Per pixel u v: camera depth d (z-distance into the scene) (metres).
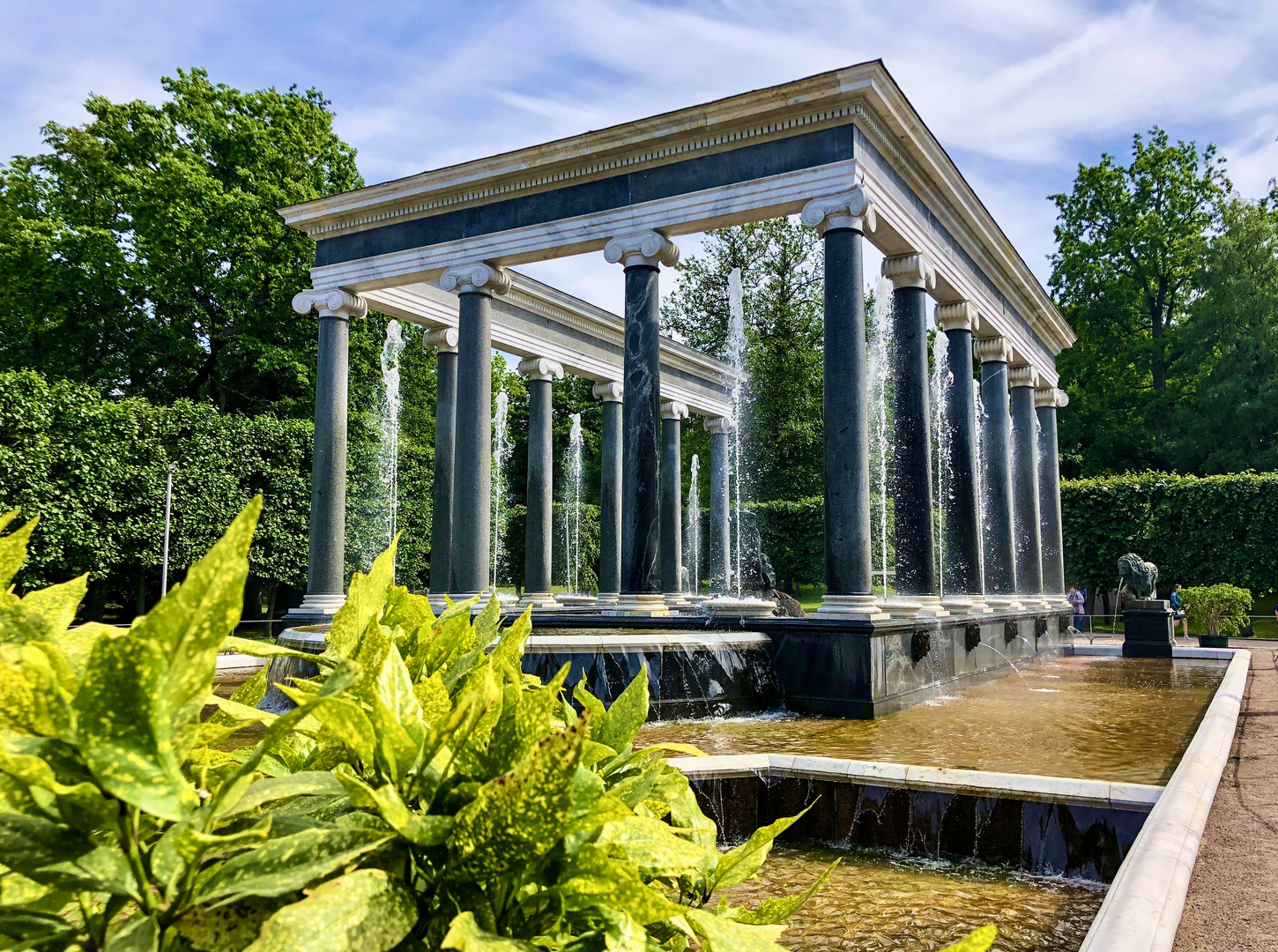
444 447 22.95
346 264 20.52
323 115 38.59
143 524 25.88
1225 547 35.88
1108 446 52.44
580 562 43.16
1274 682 16.73
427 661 1.97
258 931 1.15
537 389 25.84
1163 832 5.76
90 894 1.14
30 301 33.88
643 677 2.04
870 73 14.65
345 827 1.23
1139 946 3.79
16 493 23.45
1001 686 17.27
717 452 35.00
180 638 1.05
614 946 1.27
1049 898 6.43
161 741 1.05
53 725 1.03
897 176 16.95
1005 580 23.50
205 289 34.53
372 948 1.06
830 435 14.95
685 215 16.61
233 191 33.84
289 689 1.29
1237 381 47.19
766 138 15.95
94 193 35.12
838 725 12.13
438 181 19.09
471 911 1.24
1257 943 4.14
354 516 32.56
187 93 35.53
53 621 1.45
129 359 35.31
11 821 1.09
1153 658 23.92
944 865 7.39
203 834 1.04
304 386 35.66
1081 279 55.78
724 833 8.04
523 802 1.16
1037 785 7.35
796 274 46.31
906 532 17.00
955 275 20.00
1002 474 23.92
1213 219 53.94
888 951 5.20
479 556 18.61
